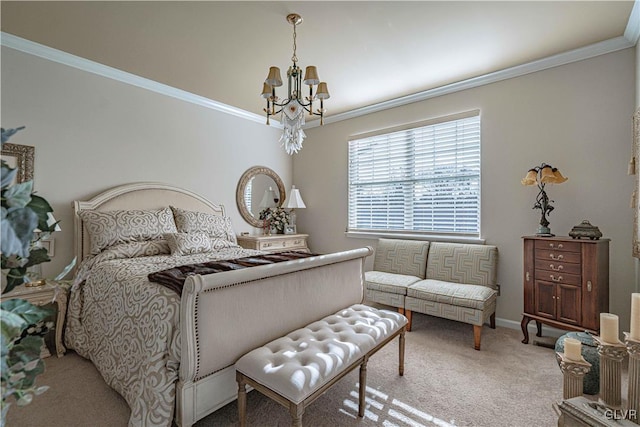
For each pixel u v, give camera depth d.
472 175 3.38
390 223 4.04
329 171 4.66
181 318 1.45
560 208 2.82
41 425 1.62
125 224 2.84
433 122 3.61
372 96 3.79
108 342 1.94
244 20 2.32
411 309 2.97
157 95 3.53
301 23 2.35
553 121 2.86
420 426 1.65
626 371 2.20
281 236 4.36
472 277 3.07
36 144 2.72
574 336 1.99
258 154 4.62
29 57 2.69
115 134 3.20
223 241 3.39
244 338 1.69
